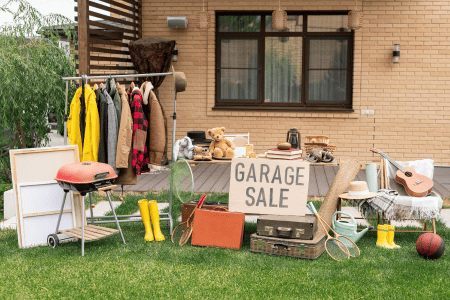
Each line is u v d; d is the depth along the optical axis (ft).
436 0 27.25
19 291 10.98
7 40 22.80
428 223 16.72
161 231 16.05
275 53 29.22
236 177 14.78
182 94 29.35
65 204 15.20
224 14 29.19
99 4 23.98
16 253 13.83
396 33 27.68
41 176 14.89
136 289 11.07
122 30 26.86
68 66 23.71
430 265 12.53
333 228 14.58
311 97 29.22
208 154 15.02
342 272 12.10
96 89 15.12
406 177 15.12
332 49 28.76
